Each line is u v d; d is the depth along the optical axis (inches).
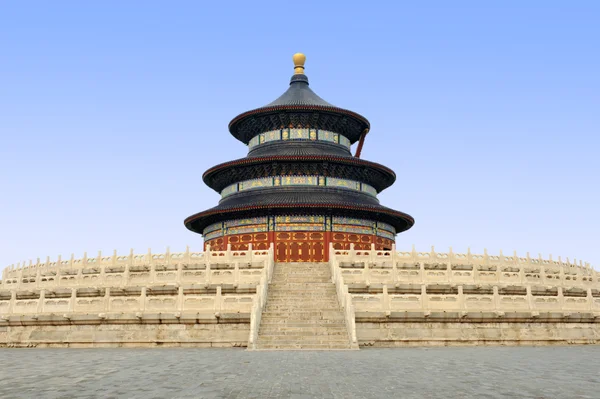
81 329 1813.5
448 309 1808.6
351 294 1820.9
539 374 1018.1
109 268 2391.7
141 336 1765.5
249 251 2308.1
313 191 3582.7
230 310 1776.6
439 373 1023.0
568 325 1882.4
